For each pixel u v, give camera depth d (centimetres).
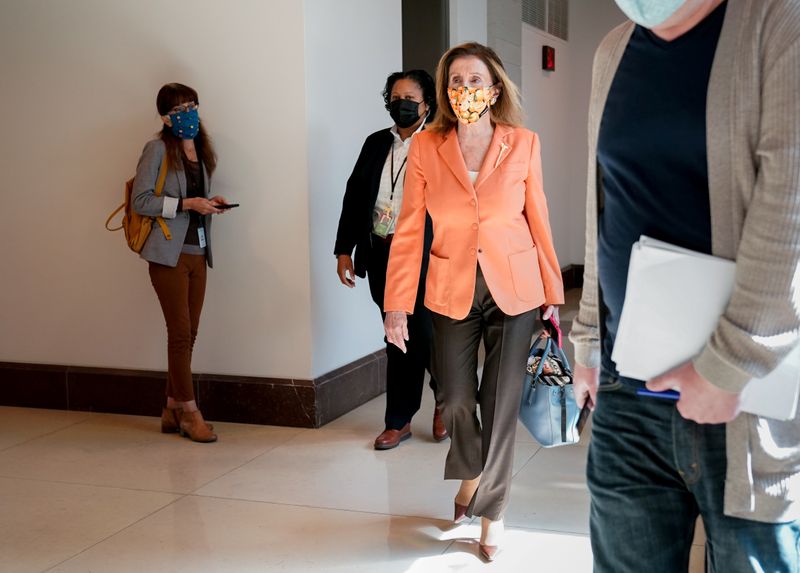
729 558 147
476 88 287
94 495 374
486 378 298
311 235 461
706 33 143
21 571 301
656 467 155
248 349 476
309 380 466
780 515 142
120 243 496
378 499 362
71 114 498
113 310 503
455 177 292
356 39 501
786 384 135
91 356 511
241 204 468
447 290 294
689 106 142
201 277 450
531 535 322
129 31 480
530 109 860
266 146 461
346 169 495
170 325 442
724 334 132
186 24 468
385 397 529
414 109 411
